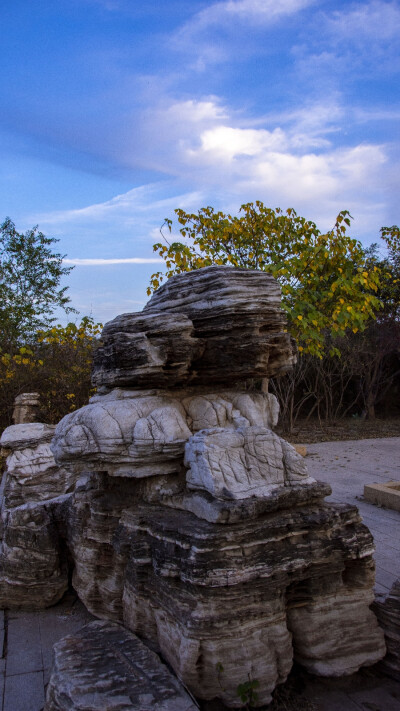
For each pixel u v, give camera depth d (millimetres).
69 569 5203
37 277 16797
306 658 3771
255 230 9641
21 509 5109
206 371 4516
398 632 3877
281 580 3621
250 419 4445
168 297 4625
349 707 3482
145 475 4246
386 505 8008
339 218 9258
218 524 3572
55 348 12773
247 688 3332
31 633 4582
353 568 3955
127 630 4008
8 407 12891
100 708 3086
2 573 5023
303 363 17062
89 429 4195
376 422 19141
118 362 4305
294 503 3875
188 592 3537
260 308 4238
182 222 9938
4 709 3578
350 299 9641
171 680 3365
